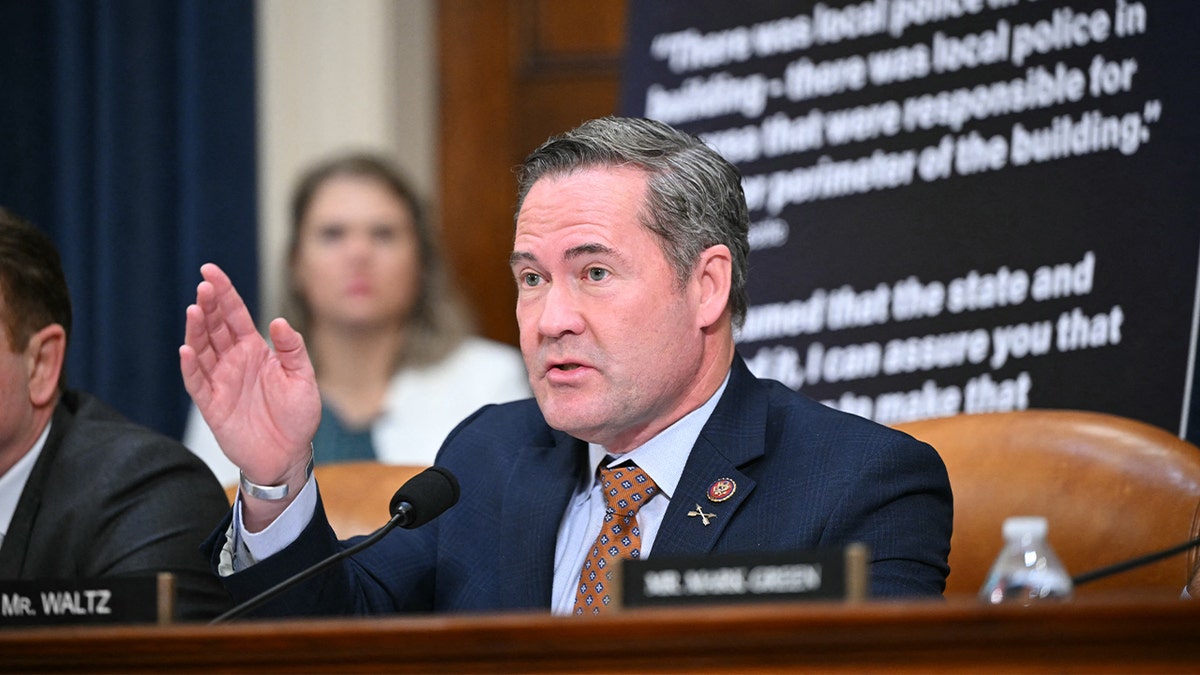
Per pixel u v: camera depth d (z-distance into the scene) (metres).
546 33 15.36
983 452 7.94
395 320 12.22
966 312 10.09
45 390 7.82
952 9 10.27
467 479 7.69
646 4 11.42
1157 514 7.39
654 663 4.03
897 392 10.27
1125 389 9.54
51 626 5.20
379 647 4.23
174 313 14.92
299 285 12.30
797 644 3.91
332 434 11.97
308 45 15.01
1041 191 9.90
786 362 10.66
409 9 15.38
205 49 14.79
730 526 6.72
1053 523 7.61
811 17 10.78
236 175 14.83
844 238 10.54
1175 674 3.69
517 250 6.82
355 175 12.33
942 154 10.24
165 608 5.10
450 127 15.55
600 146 6.84
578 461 7.32
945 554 6.71
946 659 3.84
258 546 6.55
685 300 6.82
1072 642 3.74
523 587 7.04
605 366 6.64
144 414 14.84
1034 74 9.98
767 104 10.91
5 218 7.78
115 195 14.87
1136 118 9.64
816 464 6.79
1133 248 9.59
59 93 15.03
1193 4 9.55
